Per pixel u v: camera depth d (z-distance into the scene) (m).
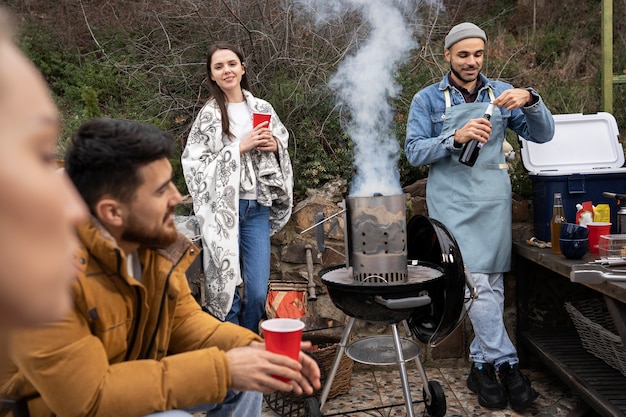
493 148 3.28
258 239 3.13
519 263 3.74
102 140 1.43
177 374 1.47
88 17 6.04
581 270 2.43
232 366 1.52
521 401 3.17
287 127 4.67
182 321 1.82
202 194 3.03
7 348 0.57
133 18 5.93
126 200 1.45
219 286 2.94
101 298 1.46
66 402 1.38
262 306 3.14
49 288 0.51
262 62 5.16
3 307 0.51
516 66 5.91
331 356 3.31
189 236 3.05
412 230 2.99
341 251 3.82
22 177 0.48
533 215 3.73
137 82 5.43
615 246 2.86
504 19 6.72
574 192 3.35
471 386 3.45
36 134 0.50
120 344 1.54
